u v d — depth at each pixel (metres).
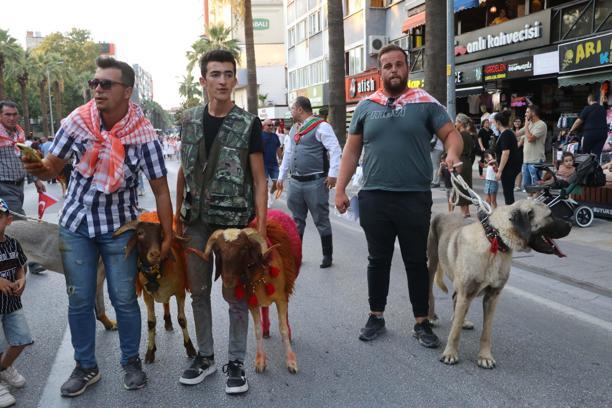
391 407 3.40
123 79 3.42
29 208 13.67
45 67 61.97
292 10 38.97
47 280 6.59
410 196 4.24
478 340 4.45
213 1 28.11
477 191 13.22
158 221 4.11
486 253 3.75
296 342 4.47
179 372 3.95
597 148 10.95
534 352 4.20
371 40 26.34
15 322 3.63
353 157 4.54
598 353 4.17
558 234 3.63
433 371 3.89
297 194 6.71
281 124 26.02
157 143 3.64
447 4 11.27
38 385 3.79
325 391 3.62
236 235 3.42
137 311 3.73
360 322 4.91
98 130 3.42
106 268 3.65
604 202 9.20
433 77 11.05
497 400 3.46
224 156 3.61
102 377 3.87
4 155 6.24
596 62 12.62
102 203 3.52
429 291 4.71
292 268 4.02
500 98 16.84
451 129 4.18
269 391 3.64
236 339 3.68
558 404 3.39
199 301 3.79
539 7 16.70
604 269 6.19
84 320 3.65
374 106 4.30
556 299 5.46
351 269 6.82
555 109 16.42
